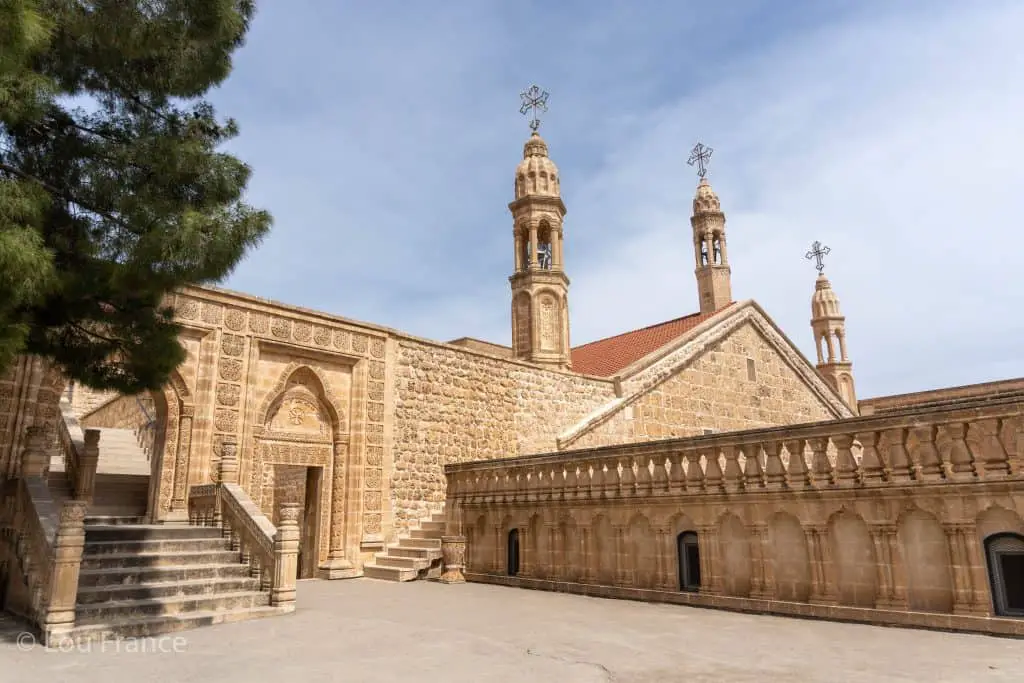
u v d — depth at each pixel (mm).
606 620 11078
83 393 30922
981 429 9781
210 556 12867
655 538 13711
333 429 19453
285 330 18547
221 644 9273
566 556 15461
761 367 33438
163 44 9242
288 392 18672
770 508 11914
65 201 9422
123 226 9352
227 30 9891
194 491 14969
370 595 14562
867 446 10867
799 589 11500
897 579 10258
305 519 19391
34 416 13305
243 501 13719
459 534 18125
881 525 10508
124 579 11398
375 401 20156
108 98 10055
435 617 11500
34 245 7391
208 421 16562
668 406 28656
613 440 26141
